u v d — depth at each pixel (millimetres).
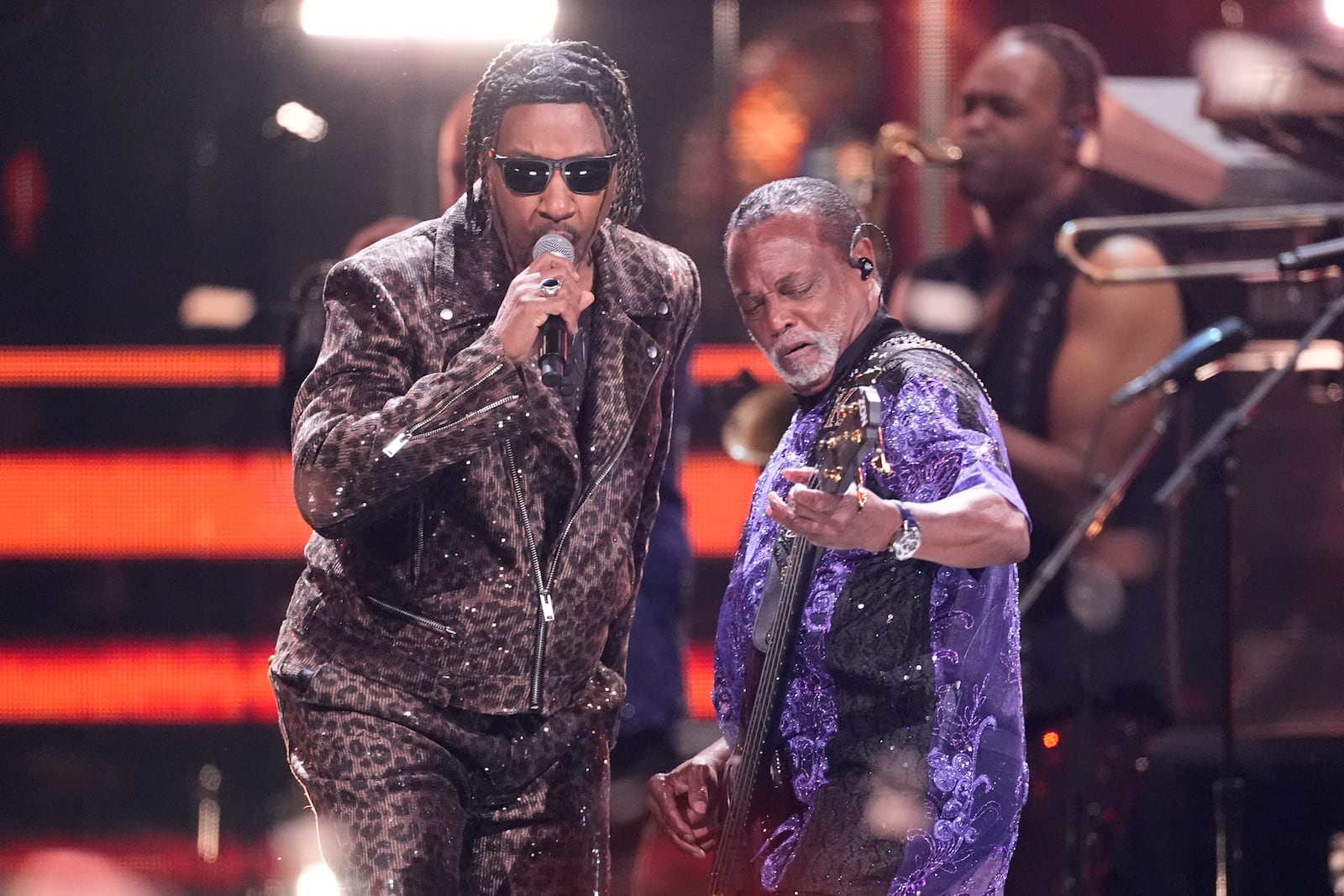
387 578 9789
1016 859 14586
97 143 25516
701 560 23797
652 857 19656
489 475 9789
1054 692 14727
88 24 25375
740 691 9688
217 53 25328
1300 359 17859
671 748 14078
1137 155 19828
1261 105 18438
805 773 8883
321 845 9797
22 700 25078
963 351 16391
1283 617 19531
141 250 25625
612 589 10250
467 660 9836
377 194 25297
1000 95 16812
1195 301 17500
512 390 9328
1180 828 18250
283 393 15586
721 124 25125
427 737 9852
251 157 25438
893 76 25078
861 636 8727
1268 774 18406
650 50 25125
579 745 10523
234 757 24688
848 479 7918
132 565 25297
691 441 23906
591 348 10344
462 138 15195
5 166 25484
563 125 9844
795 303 9117
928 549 8047
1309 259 15492
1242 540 19500
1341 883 17609
